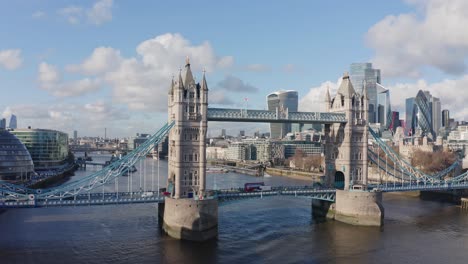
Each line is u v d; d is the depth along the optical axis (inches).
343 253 3838.6
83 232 4399.6
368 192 4985.2
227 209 5910.4
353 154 5511.8
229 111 4827.8
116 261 3494.1
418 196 7416.3
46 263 3410.4
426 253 3873.0
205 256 3671.3
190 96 4569.4
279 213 5644.7
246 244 4074.8
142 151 4603.8
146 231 4461.1
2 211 5536.4
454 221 5265.8
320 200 5595.5
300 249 3946.9
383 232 4648.1
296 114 5201.8
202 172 4564.5
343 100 5595.5
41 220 4980.3
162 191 4985.2
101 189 7839.6
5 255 3595.0
